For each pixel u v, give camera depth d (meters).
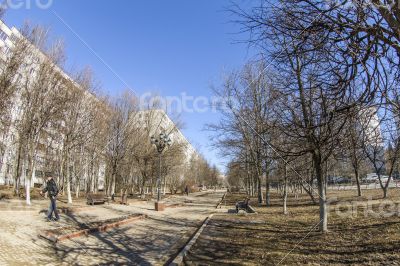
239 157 31.62
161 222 18.78
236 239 12.62
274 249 10.27
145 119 40.97
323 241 10.66
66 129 26.44
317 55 5.86
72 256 9.57
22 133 23.56
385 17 4.91
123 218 18.23
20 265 8.22
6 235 10.96
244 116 23.48
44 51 22.67
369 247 9.05
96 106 30.03
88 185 39.44
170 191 65.56
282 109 10.03
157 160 41.91
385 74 5.63
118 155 34.50
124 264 9.19
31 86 22.48
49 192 15.04
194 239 12.51
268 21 5.58
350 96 6.27
